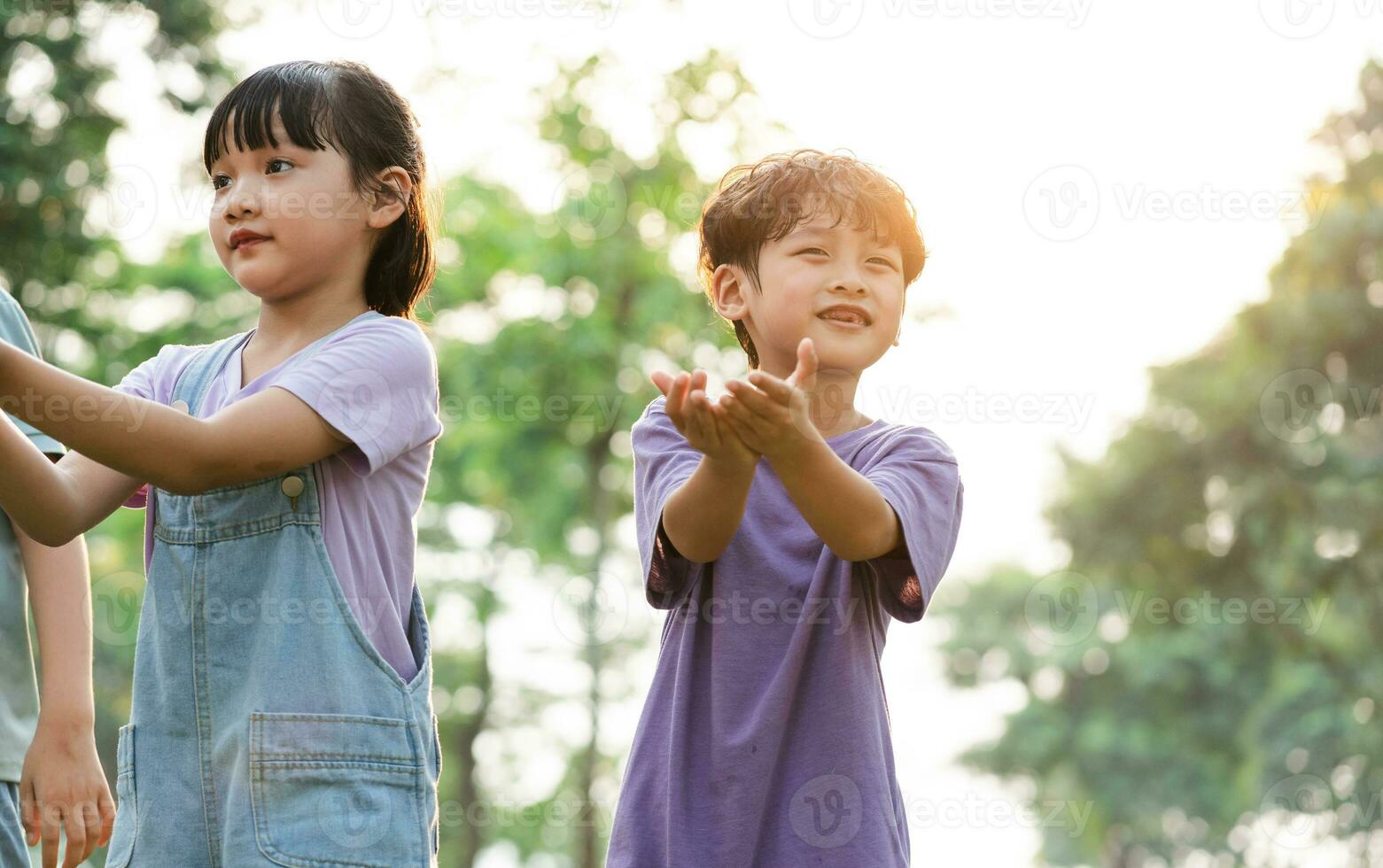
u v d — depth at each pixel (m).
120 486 3.38
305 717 3.10
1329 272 21.78
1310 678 23.52
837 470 2.92
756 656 3.19
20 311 3.94
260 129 3.35
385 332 3.34
